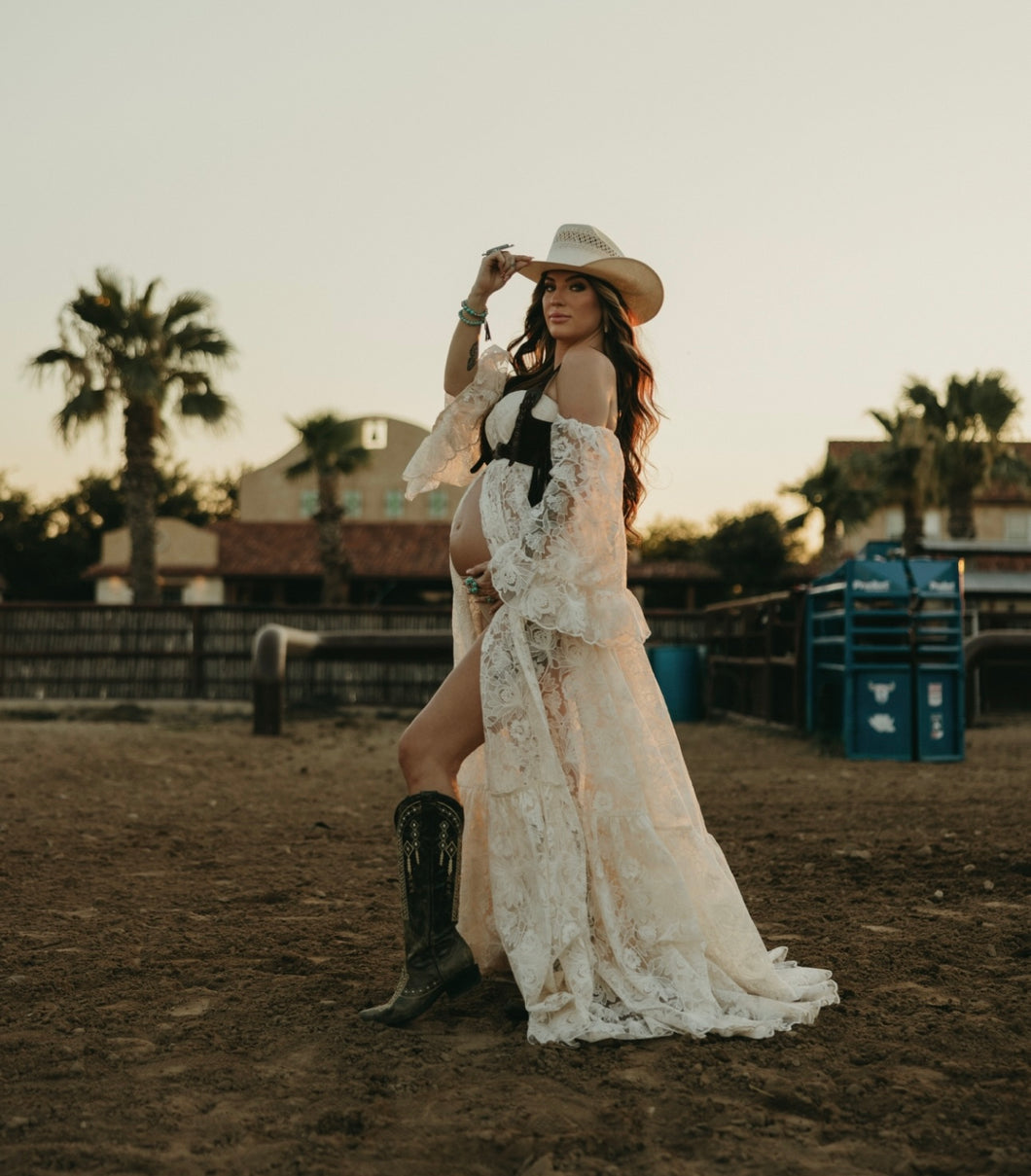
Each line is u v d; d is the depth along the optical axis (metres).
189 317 25.83
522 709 2.89
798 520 33.69
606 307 3.18
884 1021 2.90
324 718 18.61
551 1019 2.75
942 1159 2.10
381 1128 2.24
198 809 7.47
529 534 2.86
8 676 21.58
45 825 6.57
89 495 58.78
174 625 21.55
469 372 3.35
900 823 6.63
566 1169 2.04
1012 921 4.07
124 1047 2.74
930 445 30.69
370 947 3.76
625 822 2.88
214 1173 2.04
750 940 2.98
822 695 13.80
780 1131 2.23
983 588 19.42
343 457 33.12
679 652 18.30
